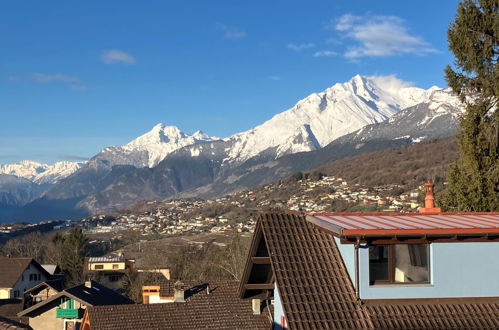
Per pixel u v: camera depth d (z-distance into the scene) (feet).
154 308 82.74
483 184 81.15
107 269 237.04
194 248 271.69
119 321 78.84
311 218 50.60
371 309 44.65
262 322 69.31
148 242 378.53
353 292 45.39
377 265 46.21
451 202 84.07
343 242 45.83
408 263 46.52
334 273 46.73
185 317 80.89
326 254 48.14
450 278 46.52
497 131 80.48
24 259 210.59
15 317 141.90
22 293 203.82
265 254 54.49
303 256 47.70
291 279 45.78
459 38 84.38
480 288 46.73
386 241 46.03
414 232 45.57
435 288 46.16
